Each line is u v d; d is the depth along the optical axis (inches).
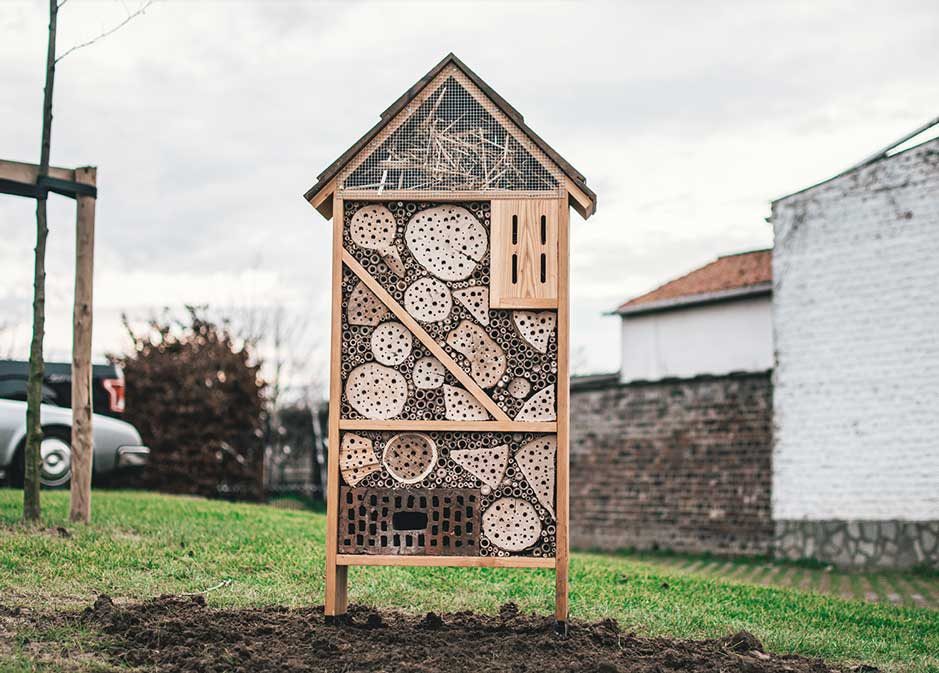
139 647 108.0
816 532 285.0
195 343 354.0
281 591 139.7
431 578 157.0
